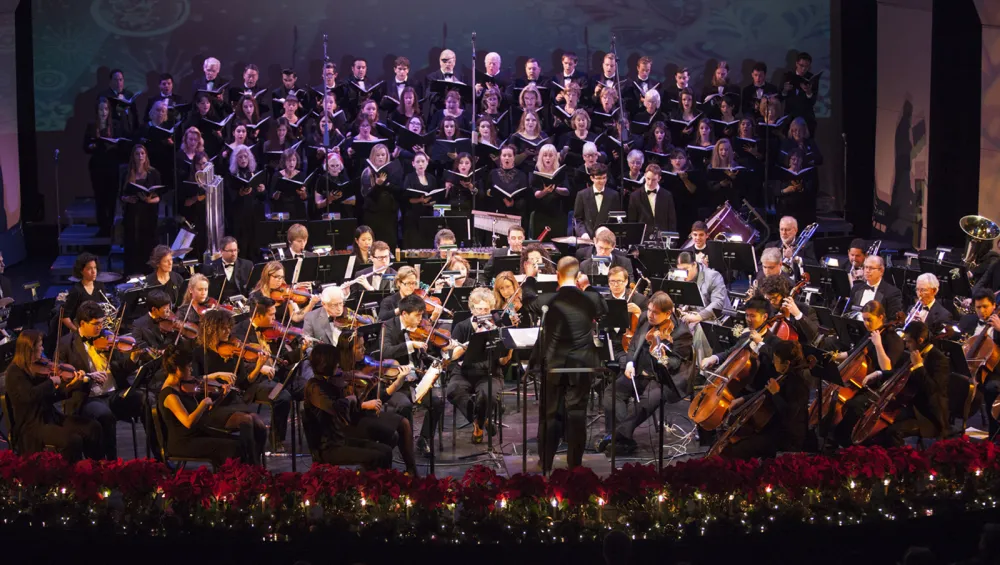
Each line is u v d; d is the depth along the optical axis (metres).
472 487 7.05
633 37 17.02
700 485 7.15
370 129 14.23
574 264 8.02
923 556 5.75
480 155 14.13
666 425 9.45
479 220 13.40
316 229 12.82
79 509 7.13
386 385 8.11
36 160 16.50
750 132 15.02
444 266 10.99
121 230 14.88
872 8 17.02
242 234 14.16
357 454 7.62
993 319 8.77
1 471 7.29
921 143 16.05
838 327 9.09
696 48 17.11
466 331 9.12
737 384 8.15
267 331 9.04
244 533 7.01
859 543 7.27
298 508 7.05
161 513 7.07
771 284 9.23
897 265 13.73
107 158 15.12
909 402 8.34
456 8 16.81
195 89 15.38
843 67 17.25
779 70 17.25
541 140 14.38
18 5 16.12
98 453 8.06
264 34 16.64
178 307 10.03
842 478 7.31
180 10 16.48
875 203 17.34
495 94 14.57
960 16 15.34
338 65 16.84
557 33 16.95
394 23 16.80
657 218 13.72
